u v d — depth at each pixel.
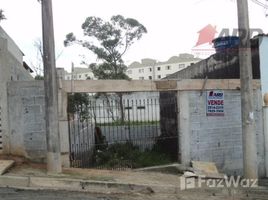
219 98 13.19
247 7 10.62
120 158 12.30
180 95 12.59
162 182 10.02
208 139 12.95
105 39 42.84
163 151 13.28
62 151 11.08
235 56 14.80
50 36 9.73
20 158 10.91
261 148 13.88
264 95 14.03
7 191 8.40
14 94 11.07
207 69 16.58
